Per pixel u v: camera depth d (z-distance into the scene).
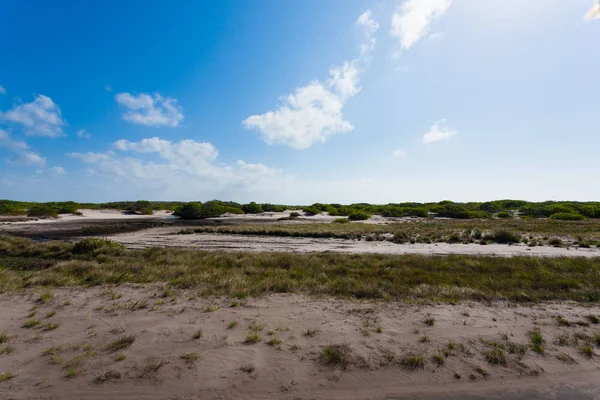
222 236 20.25
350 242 17.72
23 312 5.36
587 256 12.02
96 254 12.04
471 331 4.72
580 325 4.97
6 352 3.89
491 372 3.62
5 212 39.28
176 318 5.18
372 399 3.13
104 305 5.80
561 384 3.41
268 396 3.14
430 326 4.92
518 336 4.54
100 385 3.25
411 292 6.94
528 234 20.11
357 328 4.83
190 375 3.46
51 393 3.10
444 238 18.28
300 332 4.65
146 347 4.09
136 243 16.81
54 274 8.06
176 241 17.77
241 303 6.06
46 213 36.53
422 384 3.39
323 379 3.45
